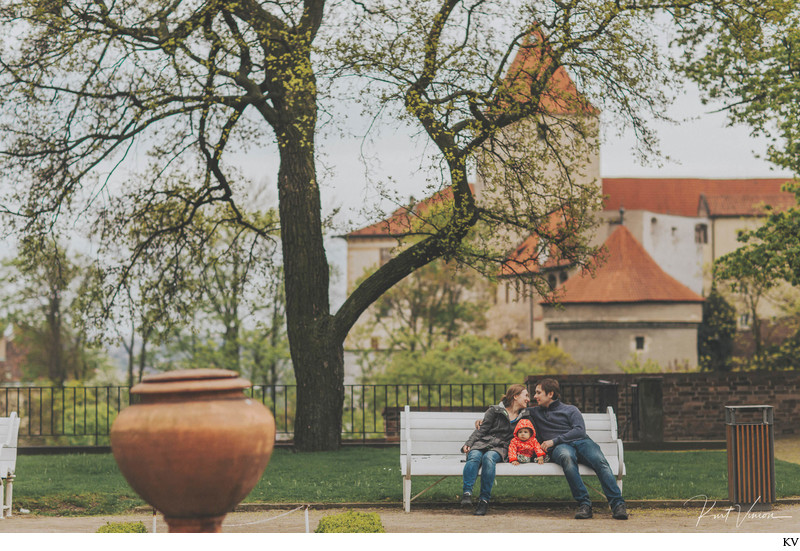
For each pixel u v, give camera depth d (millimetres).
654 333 67812
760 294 60906
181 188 18188
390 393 44438
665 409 18844
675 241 86562
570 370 66938
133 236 18359
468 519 9133
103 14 16031
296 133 16609
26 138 16953
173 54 15992
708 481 11453
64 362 47594
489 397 42562
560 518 9211
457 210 16281
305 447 16406
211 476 5492
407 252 16750
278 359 40531
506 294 79312
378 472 12641
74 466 13602
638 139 17156
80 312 18391
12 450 10039
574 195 17688
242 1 16328
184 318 19078
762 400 18891
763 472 9641
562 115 17266
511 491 10680
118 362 49031
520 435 9688
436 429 10250
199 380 5602
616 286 68750
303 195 16859
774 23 17656
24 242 17219
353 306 16656
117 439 5531
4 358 80188
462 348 50281
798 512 9508
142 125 16688
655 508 9938
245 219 20094
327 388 16562
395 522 8906
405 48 15500
